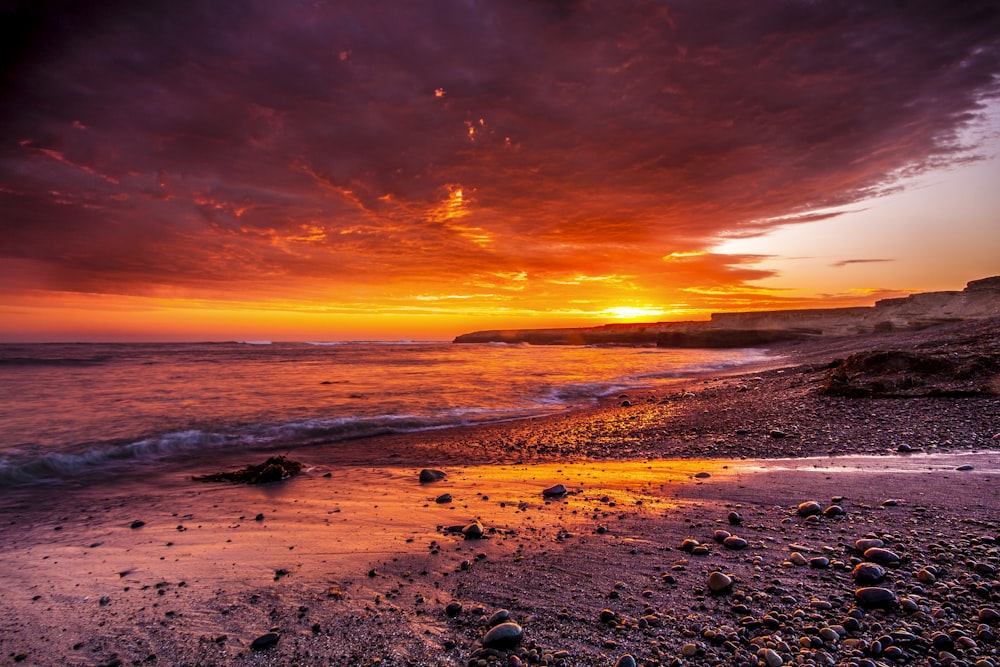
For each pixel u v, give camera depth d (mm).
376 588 4316
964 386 12219
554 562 4680
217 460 10469
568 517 6074
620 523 5723
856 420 11203
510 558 4840
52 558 5320
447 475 8727
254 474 8852
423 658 3197
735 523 5461
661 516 5895
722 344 82938
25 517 6840
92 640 3674
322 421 14133
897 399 12617
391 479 8562
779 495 6410
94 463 10047
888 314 71625
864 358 15117
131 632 3758
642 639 3254
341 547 5371
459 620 3682
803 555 4469
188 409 15781
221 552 5367
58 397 17953
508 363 40250
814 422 11523
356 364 37594
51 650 3561
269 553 5281
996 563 3975
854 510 5582
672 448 10570
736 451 9750
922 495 5887
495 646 3248
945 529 4793
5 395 18219
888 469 7266
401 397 19625
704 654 3018
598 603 3809
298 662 3236
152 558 5266
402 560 4930
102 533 6129
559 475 8453
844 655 2918
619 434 12500
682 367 35219
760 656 2938
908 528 4887
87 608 4172
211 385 22406
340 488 8016
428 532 5750
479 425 14477
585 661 3037
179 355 45406
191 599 4266
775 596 3725
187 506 7258
